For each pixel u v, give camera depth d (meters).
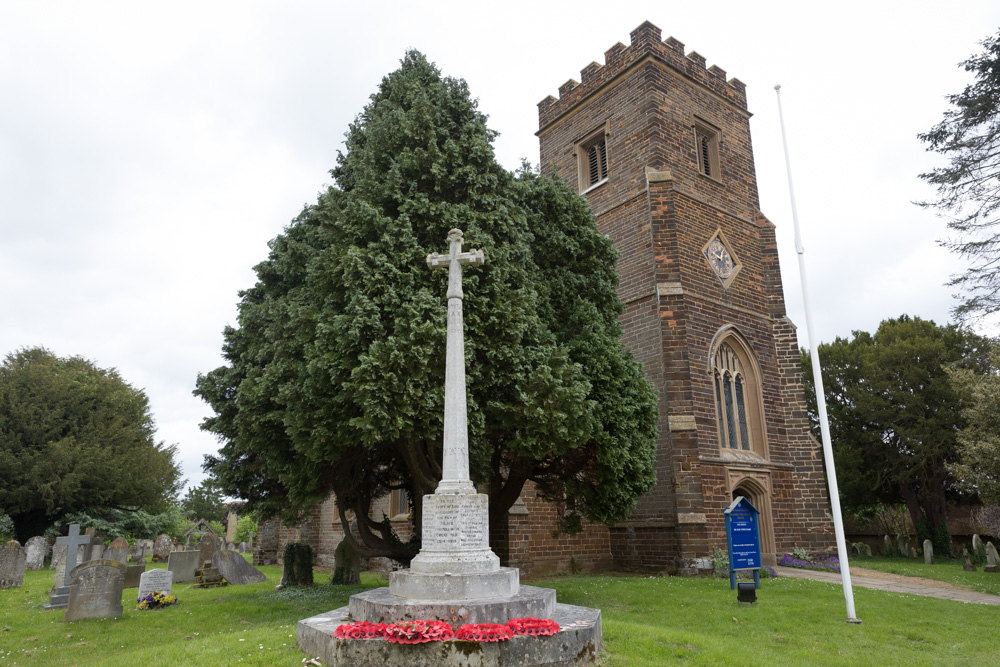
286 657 8.27
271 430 14.26
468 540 9.23
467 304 12.69
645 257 24.20
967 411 23.77
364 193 13.74
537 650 7.70
